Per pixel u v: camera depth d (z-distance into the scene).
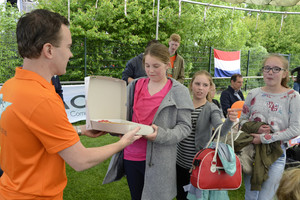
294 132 1.75
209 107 2.01
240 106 3.26
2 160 1.03
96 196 2.65
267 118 1.89
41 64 0.98
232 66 10.41
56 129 0.94
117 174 1.75
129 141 1.21
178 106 1.54
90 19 7.84
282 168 1.86
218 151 1.70
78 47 6.96
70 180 2.98
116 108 1.55
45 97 0.93
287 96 1.83
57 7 8.04
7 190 1.03
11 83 0.99
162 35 9.07
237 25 13.17
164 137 1.42
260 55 12.45
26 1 8.22
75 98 5.49
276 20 17.84
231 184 1.69
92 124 1.35
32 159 0.99
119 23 8.48
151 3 9.14
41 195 1.00
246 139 1.84
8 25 6.32
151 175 1.54
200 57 10.23
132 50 7.89
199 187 1.66
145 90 1.63
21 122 0.93
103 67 7.57
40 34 0.93
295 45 17.14
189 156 2.01
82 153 1.00
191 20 10.17
